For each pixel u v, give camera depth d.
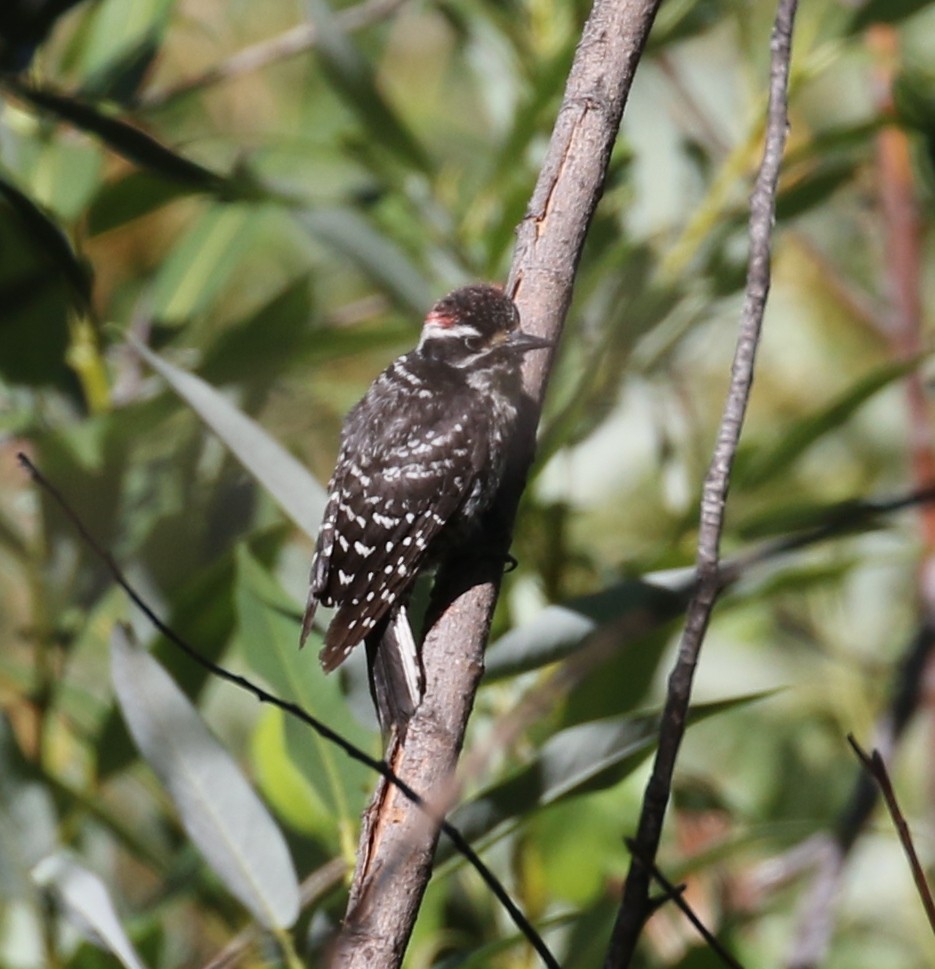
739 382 5.68
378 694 7.33
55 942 9.26
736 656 12.46
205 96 14.34
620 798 9.53
